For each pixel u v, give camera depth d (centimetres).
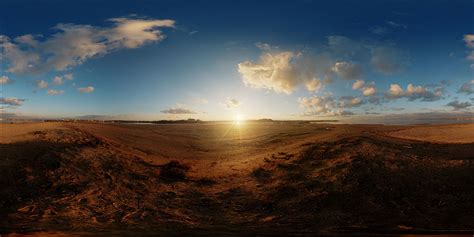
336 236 1091
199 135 3600
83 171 1814
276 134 3406
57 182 1652
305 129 3622
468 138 2281
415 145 2047
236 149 2872
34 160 1791
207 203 1575
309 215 1365
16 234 1097
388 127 3488
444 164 1633
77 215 1359
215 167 2211
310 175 1744
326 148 2070
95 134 2617
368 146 1970
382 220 1261
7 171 1636
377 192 1467
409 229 1155
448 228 1158
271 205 1509
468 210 1270
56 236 1082
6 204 1413
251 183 1809
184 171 2038
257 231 1170
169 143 3067
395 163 1684
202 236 1095
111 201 1539
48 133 2294
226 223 1298
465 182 1442
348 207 1396
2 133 2302
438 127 2916
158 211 1449
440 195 1389
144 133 3375
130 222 1294
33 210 1378
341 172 1677
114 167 1970
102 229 1183
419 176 1538
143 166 2097
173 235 1105
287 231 1168
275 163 2039
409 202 1378
